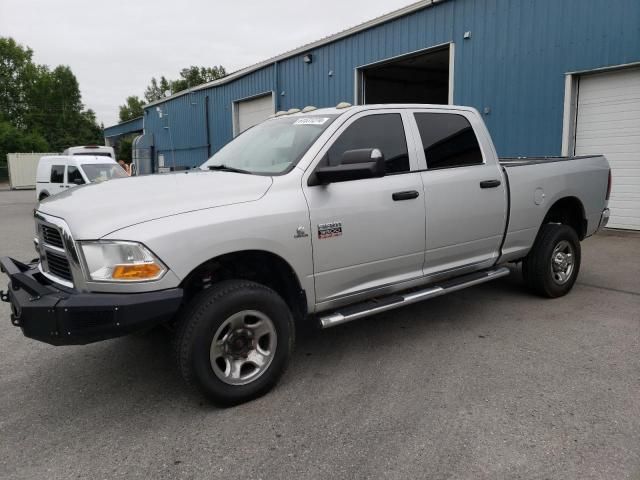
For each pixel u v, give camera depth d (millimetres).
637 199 9812
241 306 3303
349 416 3238
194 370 3195
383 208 3975
